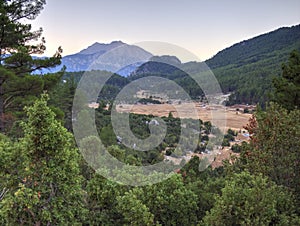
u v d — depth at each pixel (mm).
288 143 6195
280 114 6797
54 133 4309
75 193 4852
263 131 6727
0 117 11156
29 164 4379
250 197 4766
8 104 11984
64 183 4566
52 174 4414
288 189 5777
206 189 6586
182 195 5477
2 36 11414
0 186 4781
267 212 4621
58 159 4438
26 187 4465
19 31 12078
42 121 4301
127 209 4902
